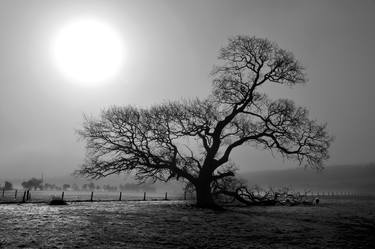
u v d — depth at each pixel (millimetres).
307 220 31812
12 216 27547
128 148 45531
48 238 18422
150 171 46031
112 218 28672
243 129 46781
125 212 34375
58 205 43562
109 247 16719
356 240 21672
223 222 28734
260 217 33562
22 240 17578
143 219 28844
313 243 20203
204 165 45812
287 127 46531
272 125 46500
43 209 35375
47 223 24016
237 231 24016
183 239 20031
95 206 42656
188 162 46219
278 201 57906
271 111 46406
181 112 46125
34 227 21969
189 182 50125
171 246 17812
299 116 46562
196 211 38281
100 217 29047
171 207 42750
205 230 23922
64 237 18891
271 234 23141
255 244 19344
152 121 46250
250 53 45750
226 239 20656
